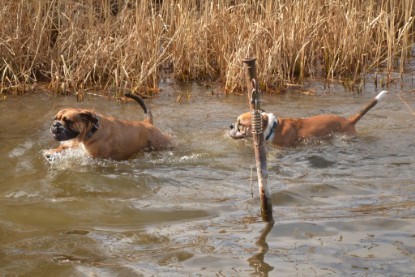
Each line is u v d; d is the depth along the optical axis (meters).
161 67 13.91
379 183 8.00
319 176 8.30
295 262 5.87
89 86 12.64
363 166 8.66
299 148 9.48
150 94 12.30
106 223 6.91
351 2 14.36
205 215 7.08
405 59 14.18
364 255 5.99
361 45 13.84
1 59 12.66
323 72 13.80
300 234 6.49
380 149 9.32
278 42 12.98
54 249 6.24
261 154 6.66
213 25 13.66
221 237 6.45
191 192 7.83
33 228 6.76
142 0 13.44
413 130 10.16
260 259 5.94
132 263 5.91
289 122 9.73
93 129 8.84
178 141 9.84
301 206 7.29
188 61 13.37
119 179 8.27
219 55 13.42
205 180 8.27
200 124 10.65
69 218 7.04
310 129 9.71
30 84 12.58
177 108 11.52
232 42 13.37
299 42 13.45
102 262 5.94
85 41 13.30
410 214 6.94
